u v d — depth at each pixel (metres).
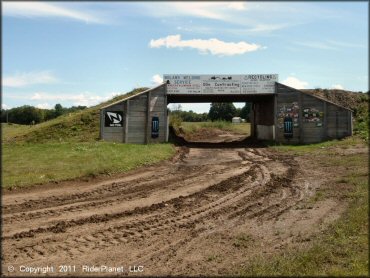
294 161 21.70
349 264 7.43
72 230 9.67
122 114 30.14
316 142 31.91
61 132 32.47
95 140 29.34
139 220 10.63
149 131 30.88
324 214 11.04
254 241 9.05
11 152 20.73
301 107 32.12
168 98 34.91
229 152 26.66
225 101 38.59
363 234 9.09
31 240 8.91
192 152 26.55
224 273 7.23
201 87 31.91
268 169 19.00
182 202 12.66
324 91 40.22
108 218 10.73
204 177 16.89
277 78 32.34
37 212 11.04
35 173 15.21
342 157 22.09
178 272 7.35
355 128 33.75
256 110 39.84
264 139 36.16
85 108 41.44
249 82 32.25
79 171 15.87
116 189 14.21
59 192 13.30
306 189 14.40
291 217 10.95
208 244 8.88
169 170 18.53
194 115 99.94
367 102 38.78
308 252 8.07
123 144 26.67
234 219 10.86
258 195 13.64
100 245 8.75
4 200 12.06
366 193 12.92
